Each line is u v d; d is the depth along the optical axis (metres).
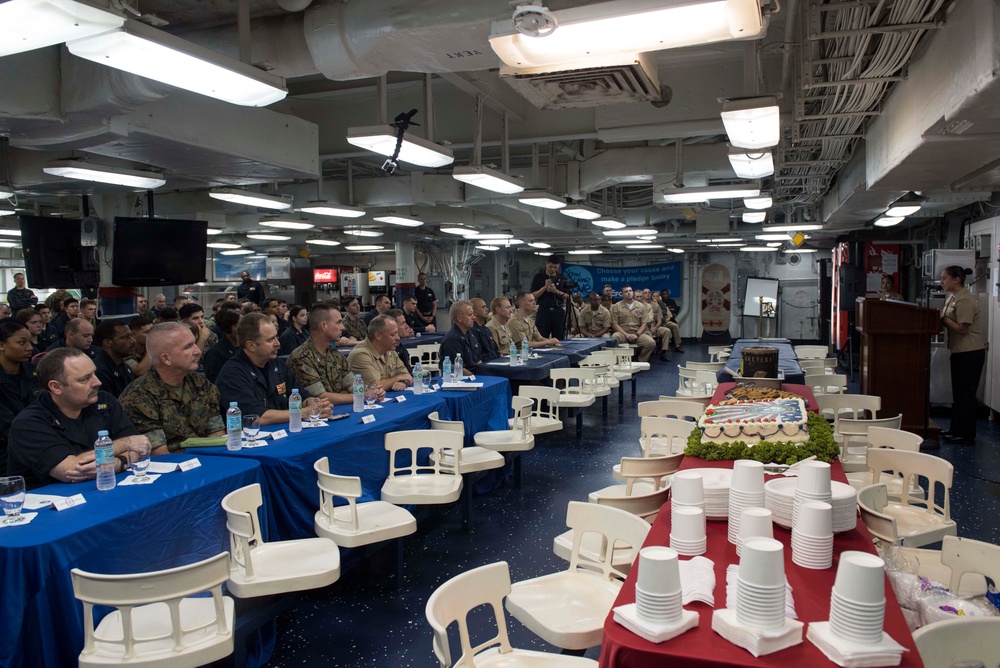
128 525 2.41
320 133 7.20
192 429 3.64
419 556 3.98
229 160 5.50
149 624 2.23
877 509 2.78
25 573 2.10
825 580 1.81
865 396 4.74
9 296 10.89
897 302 6.41
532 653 2.03
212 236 15.95
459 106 6.75
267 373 4.24
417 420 4.38
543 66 2.59
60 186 7.18
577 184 8.92
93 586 1.97
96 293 10.71
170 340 3.48
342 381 5.07
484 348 7.58
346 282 19.66
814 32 3.31
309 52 3.53
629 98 3.46
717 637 1.53
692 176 8.13
